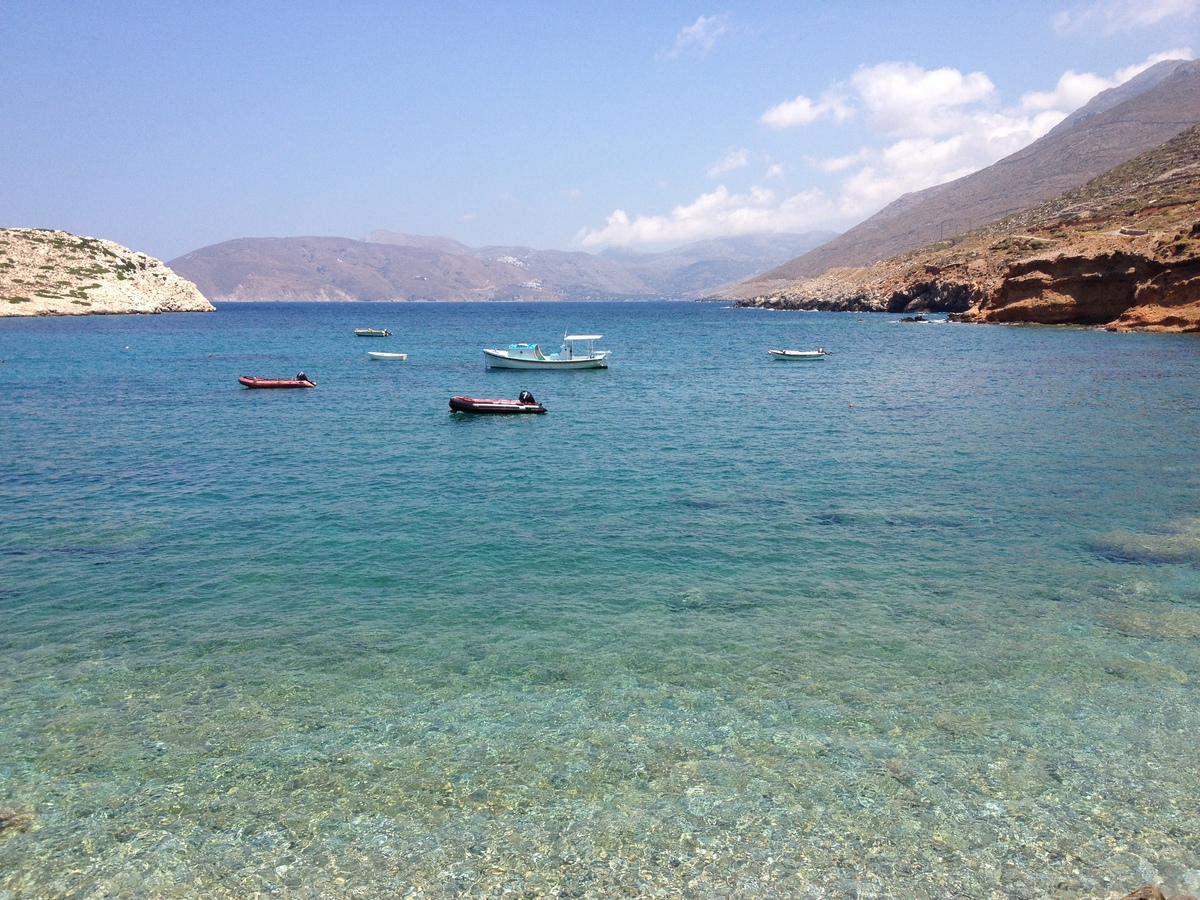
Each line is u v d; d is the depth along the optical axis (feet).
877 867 28.84
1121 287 285.23
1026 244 451.94
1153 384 153.58
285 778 33.88
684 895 27.50
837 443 107.34
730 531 68.95
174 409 140.87
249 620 50.37
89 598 53.83
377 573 59.06
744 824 30.99
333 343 325.62
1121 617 49.96
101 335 338.75
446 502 78.84
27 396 156.04
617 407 144.77
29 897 27.58
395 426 124.06
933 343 273.75
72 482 86.17
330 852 29.58
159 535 67.82
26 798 32.63
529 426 123.75
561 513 74.90
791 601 53.31
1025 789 33.12
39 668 43.60
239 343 315.17
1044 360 201.98
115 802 32.37
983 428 115.14
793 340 331.57
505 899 27.35
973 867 28.84
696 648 46.19
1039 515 72.18
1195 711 38.93
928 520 71.41
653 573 58.95
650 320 588.50
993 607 51.85
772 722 38.14
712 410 139.74
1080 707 39.37
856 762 34.91
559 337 377.91
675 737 36.94
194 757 35.40
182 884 28.17
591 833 30.53
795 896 27.48
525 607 52.54
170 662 44.42
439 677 42.75
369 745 36.29
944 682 41.93
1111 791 32.99
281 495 81.35
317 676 42.83
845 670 43.34
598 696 40.68
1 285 465.06
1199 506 73.82
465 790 33.09
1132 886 27.89
